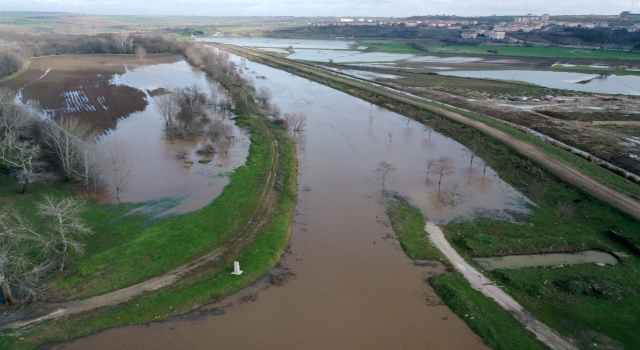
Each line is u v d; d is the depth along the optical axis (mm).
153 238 46062
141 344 32750
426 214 55031
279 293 39281
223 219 51469
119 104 108250
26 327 33438
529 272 42062
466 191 61938
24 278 37719
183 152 74438
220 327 34875
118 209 53188
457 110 106375
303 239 48750
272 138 84375
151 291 38344
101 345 32469
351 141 85375
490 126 90750
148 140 81500
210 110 104000
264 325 35219
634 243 46594
